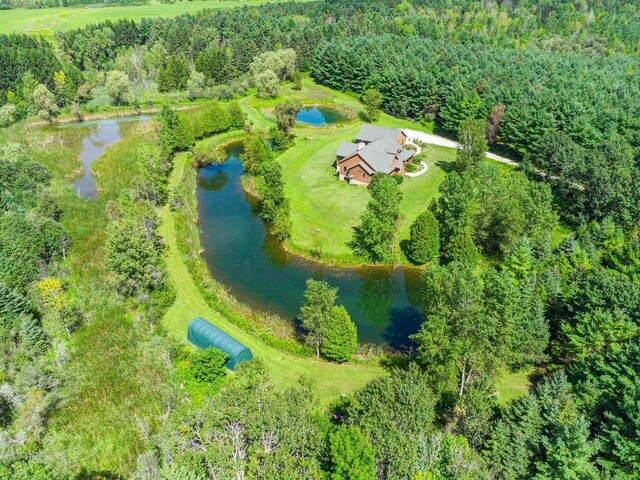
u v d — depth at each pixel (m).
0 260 62.56
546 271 57.03
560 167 84.56
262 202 95.12
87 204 86.06
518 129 103.88
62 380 50.53
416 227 72.50
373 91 138.88
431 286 45.81
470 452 35.31
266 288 70.38
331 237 81.38
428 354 46.00
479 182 77.19
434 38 185.75
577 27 195.00
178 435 36.56
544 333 51.00
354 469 30.88
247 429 34.59
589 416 40.97
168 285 66.19
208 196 99.31
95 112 146.00
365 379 52.38
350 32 199.38
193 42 187.88
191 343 57.62
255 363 45.50
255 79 159.75
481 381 43.34
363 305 67.38
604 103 105.88
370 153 98.62
